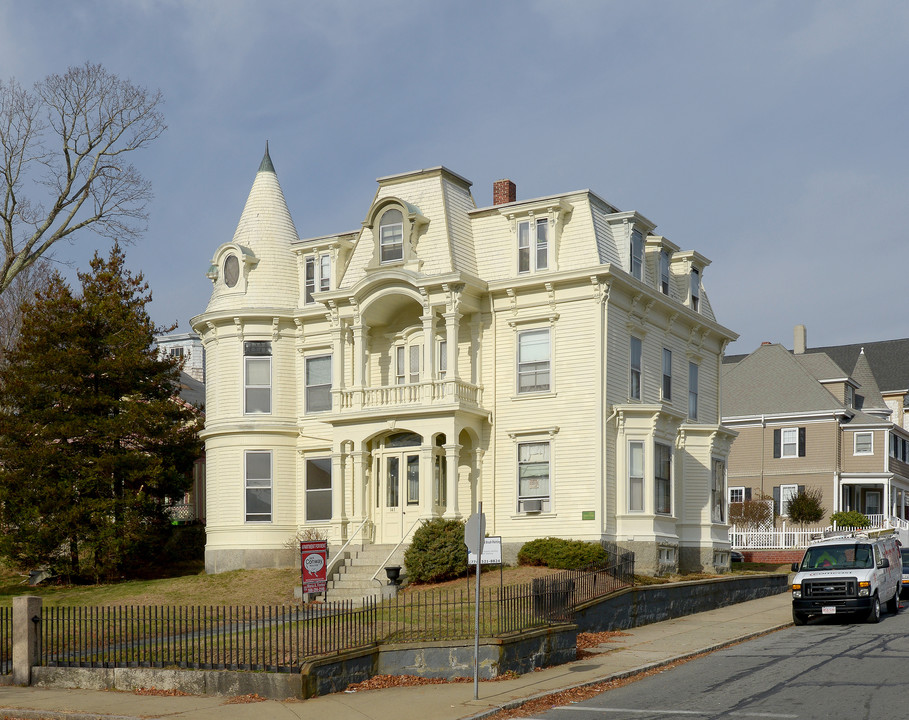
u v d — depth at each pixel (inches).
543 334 1429.6
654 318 1544.0
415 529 1391.5
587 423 1381.6
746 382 2588.6
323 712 710.5
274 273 1632.6
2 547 1598.2
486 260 1488.7
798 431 2466.8
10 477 1605.6
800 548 2026.3
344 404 1502.2
